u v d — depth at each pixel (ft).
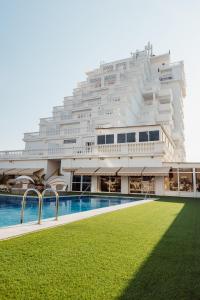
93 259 13.48
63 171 110.42
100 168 99.71
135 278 10.95
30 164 119.75
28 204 63.57
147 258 13.91
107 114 132.26
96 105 147.74
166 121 152.35
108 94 150.00
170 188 90.12
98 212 35.81
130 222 26.99
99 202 78.59
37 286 9.85
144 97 176.35
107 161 101.65
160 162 91.25
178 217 32.14
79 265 12.46
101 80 185.47
